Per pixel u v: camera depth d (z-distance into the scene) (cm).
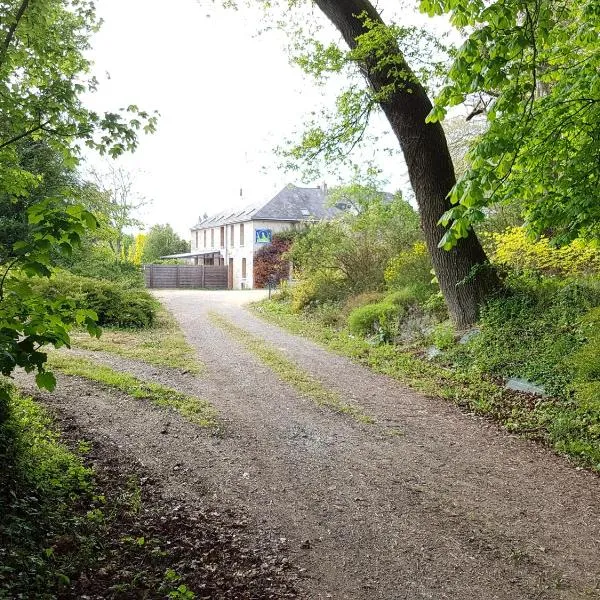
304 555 394
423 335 1112
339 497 487
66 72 662
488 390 812
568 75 582
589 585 365
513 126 505
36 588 312
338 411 736
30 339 314
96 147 585
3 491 399
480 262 1066
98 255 1970
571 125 559
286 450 594
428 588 359
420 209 1080
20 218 1421
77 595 321
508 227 1207
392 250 1609
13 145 626
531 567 385
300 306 1692
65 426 598
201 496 475
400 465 564
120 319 1370
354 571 376
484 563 389
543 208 610
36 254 329
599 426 630
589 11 482
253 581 358
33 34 600
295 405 758
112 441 575
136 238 3080
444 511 466
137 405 703
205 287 3912
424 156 1048
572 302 921
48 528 381
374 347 1138
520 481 531
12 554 325
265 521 439
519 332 920
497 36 452
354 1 1023
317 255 1681
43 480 439
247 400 772
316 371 957
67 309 351
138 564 364
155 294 2558
